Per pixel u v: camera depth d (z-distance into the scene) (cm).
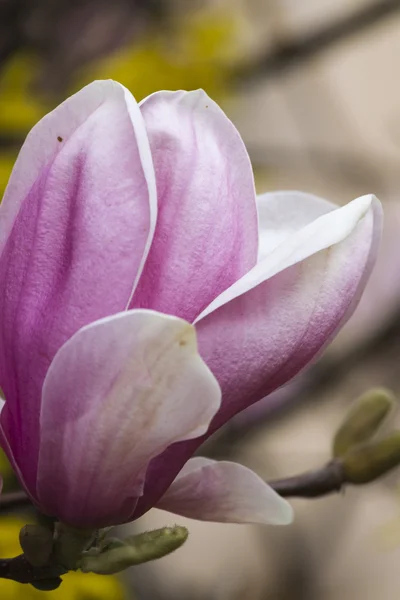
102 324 52
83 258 53
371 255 56
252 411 95
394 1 102
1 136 84
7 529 66
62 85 94
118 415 53
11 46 90
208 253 54
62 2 93
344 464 62
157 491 55
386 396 62
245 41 107
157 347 52
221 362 54
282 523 56
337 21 103
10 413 55
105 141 53
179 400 52
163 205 54
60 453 54
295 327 54
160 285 54
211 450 91
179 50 96
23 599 66
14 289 54
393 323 103
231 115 106
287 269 54
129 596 79
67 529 55
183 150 54
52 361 53
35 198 54
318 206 58
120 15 97
